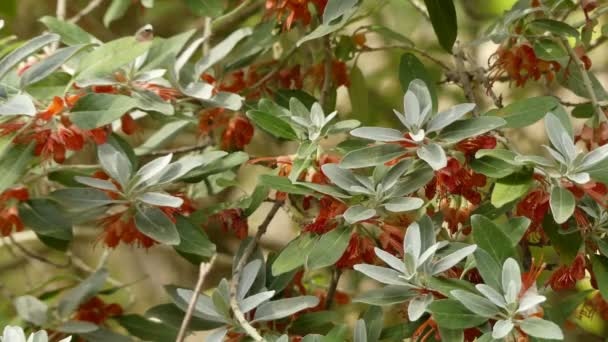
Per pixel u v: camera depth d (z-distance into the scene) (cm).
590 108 173
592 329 188
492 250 150
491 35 166
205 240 162
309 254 153
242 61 176
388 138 151
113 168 158
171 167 160
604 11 171
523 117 157
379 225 155
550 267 167
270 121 159
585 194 154
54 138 157
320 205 160
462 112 151
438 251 153
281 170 161
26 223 167
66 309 173
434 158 149
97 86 161
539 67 166
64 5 183
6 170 157
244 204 164
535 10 163
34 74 156
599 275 154
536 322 144
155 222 159
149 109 161
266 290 161
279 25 182
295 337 158
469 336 152
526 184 151
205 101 167
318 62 182
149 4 187
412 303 149
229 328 156
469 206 159
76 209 160
